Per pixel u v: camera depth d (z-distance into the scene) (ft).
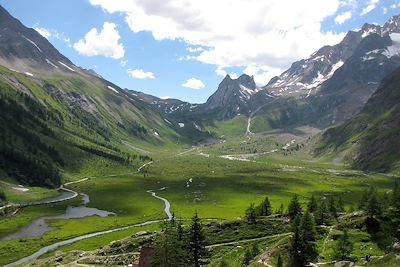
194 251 339.57
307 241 321.93
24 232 586.04
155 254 316.40
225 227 491.72
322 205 466.29
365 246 345.92
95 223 643.04
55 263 423.23
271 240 431.84
